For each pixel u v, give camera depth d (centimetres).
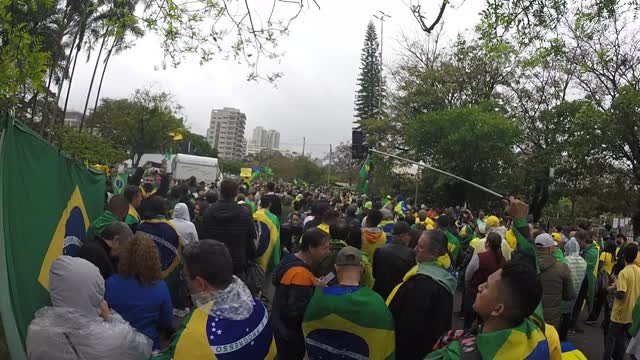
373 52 6738
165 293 376
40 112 2428
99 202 668
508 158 3406
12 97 477
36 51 499
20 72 475
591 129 2759
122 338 295
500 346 232
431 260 430
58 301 287
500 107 3600
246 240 724
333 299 382
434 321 409
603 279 1116
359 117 6769
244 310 275
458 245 1041
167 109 5116
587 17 743
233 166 10050
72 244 532
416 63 4091
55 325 281
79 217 558
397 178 4103
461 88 3819
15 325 325
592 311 1145
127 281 366
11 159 374
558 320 707
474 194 3444
